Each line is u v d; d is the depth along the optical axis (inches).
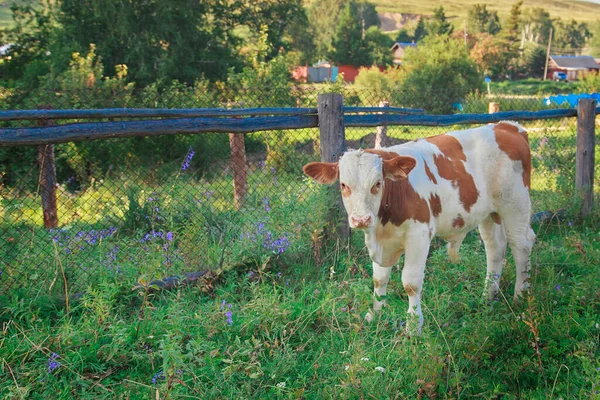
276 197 224.2
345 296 171.3
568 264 220.7
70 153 304.2
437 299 176.4
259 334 165.3
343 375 142.6
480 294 181.6
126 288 183.9
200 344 145.4
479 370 148.1
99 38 816.9
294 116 213.2
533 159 343.6
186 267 202.1
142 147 329.7
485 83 1230.9
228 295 186.4
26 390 131.0
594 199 315.6
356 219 151.0
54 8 836.0
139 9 818.2
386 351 154.4
